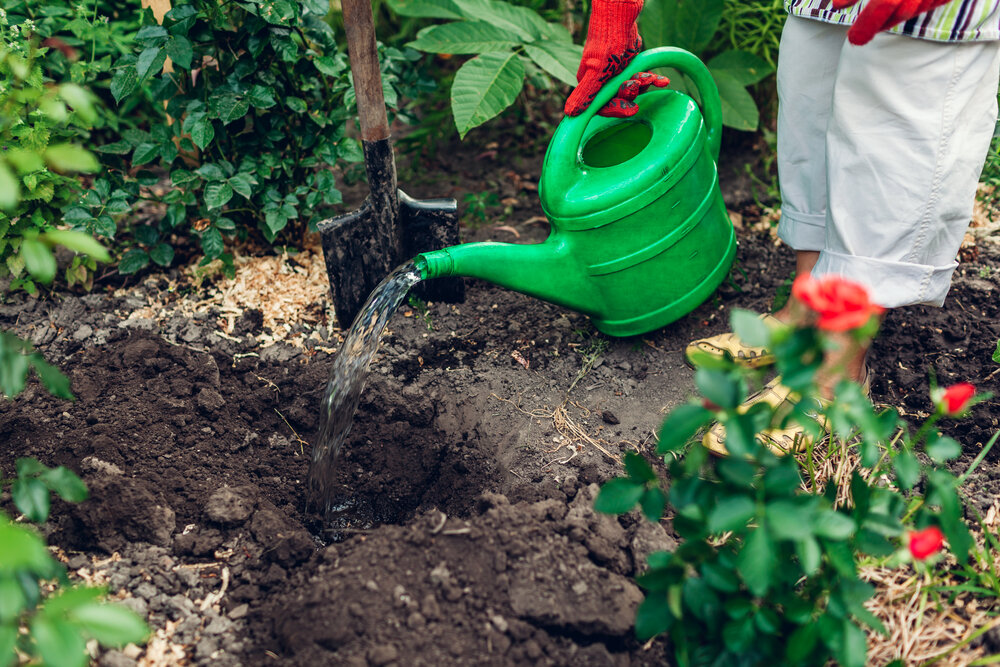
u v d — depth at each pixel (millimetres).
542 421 2205
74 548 1816
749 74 2873
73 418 2139
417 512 2061
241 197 2691
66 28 2684
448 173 3373
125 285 2711
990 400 2115
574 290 2256
